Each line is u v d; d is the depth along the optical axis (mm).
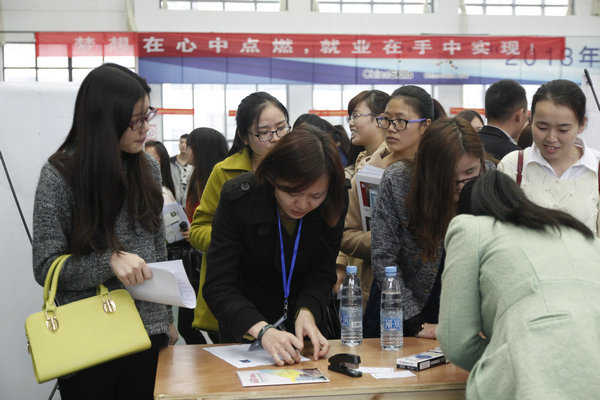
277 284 1872
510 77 8844
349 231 2451
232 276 1768
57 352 1528
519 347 1227
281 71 8617
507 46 8812
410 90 2297
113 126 1633
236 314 1690
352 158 3160
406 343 1843
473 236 1406
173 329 1961
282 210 1779
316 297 1796
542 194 2109
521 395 1174
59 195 1638
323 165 1551
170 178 4016
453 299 1408
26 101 2508
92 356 1551
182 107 9258
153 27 9148
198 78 8484
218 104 9336
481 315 1403
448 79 8797
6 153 2475
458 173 1791
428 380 1488
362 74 8727
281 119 2285
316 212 1766
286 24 9359
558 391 1170
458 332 1398
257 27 9312
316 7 9445
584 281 1291
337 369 1559
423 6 9891
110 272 1625
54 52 8422
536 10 9953
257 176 1653
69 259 1604
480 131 2936
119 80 1645
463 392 1480
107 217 1649
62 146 1722
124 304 1633
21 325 2465
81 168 1622
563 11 9945
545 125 2010
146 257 1771
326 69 8664
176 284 1566
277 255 1780
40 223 1621
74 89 2562
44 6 8938
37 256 1619
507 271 1327
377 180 2195
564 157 2107
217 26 9242
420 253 1909
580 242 1370
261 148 2291
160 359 1699
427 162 1803
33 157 2502
